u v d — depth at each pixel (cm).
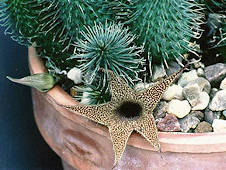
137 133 14
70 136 16
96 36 15
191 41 18
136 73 16
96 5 15
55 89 16
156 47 16
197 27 17
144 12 15
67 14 16
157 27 15
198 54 18
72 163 16
